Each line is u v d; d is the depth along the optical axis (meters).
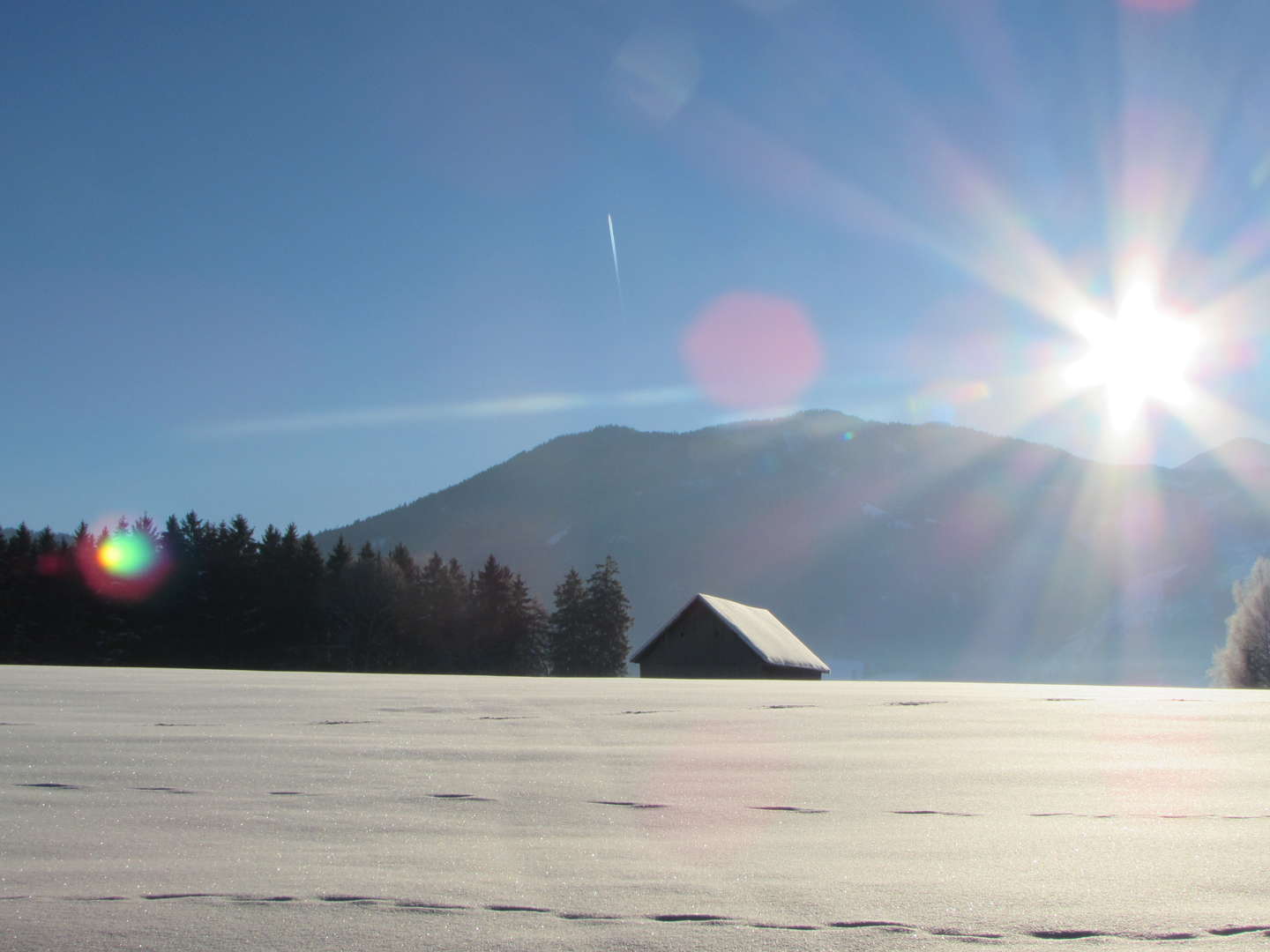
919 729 7.63
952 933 2.65
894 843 3.72
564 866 3.36
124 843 3.70
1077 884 3.12
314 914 2.82
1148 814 4.27
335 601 61.06
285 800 4.54
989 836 3.85
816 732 7.39
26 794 4.63
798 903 2.92
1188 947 2.54
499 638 69.44
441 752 6.07
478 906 2.90
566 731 7.35
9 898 2.96
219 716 8.17
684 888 3.09
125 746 6.22
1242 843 3.71
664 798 4.62
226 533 59.47
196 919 2.77
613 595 74.50
